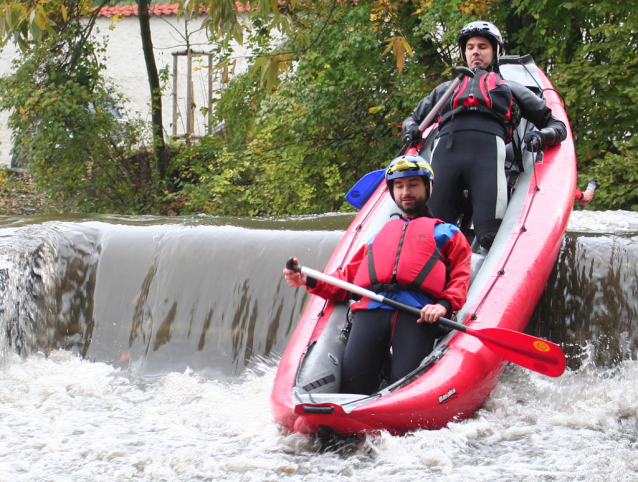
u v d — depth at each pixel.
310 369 6.06
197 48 28.31
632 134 15.52
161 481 5.20
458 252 6.05
